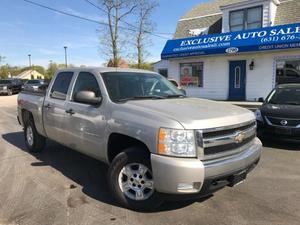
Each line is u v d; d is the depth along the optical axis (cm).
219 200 442
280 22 1738
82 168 589
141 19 2869
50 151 715
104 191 477
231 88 1792
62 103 554
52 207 421
